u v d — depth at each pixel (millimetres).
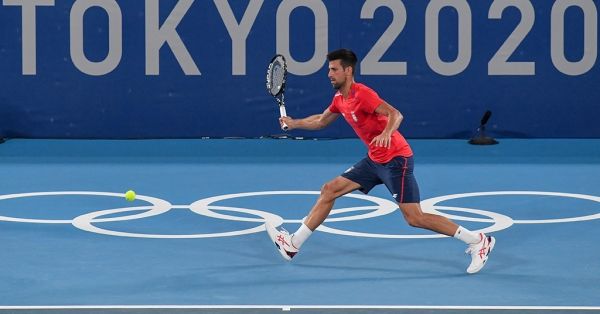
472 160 44750
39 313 22062
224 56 49125
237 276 25500
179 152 46469
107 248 28516
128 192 34844
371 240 29562
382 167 25812
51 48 49000
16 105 49375
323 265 26641
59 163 43656
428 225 25766
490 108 49656
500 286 24594
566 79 49562
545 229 31250
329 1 48594
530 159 45000
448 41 49094
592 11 49094
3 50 48938
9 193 37031
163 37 49031
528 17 49094
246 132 49812
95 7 48781
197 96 49469
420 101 49469
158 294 23812
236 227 31438
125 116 49562
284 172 41750
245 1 48781
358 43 48875
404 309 22375
